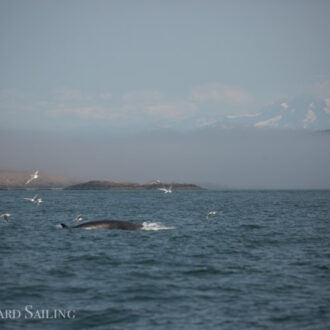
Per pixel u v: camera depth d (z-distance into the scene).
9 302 51.97
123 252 81.88
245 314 48.62
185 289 57.34
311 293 56.00
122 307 50.50
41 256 77.94
